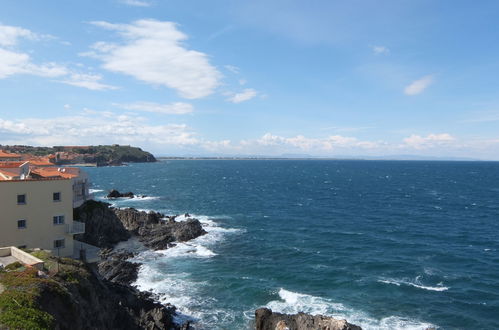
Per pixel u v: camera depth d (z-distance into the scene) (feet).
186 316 124.57
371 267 169.99
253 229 250.37
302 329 107.04
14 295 70.49
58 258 104.99
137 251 196.65
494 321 119.75
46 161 295.28
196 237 226.38
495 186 556.51
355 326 110.73
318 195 441.27
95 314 94.22
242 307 131.13
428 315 123.24
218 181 637.71
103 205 219.61
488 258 183.32
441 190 498.28
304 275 160.04
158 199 394.11
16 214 115.65
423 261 178.50
